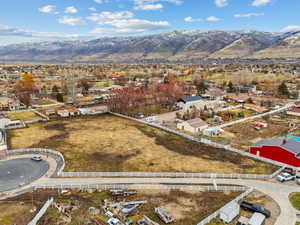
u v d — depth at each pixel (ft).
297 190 109.09
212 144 168.96
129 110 273.33
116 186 112.57
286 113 256.11
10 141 174.81
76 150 158.71
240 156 149.59
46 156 150.51
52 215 92.32
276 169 130.93
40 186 113.80
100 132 197.57
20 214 92.73
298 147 138.41
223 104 304.91
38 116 250.98
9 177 123.13
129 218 90.17
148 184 116.26
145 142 174.81
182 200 102.73
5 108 281.33
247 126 212.84
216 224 86.79
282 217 89.71
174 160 143.74
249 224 83.15
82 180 120.06
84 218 90.48
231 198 104.17
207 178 122.01
